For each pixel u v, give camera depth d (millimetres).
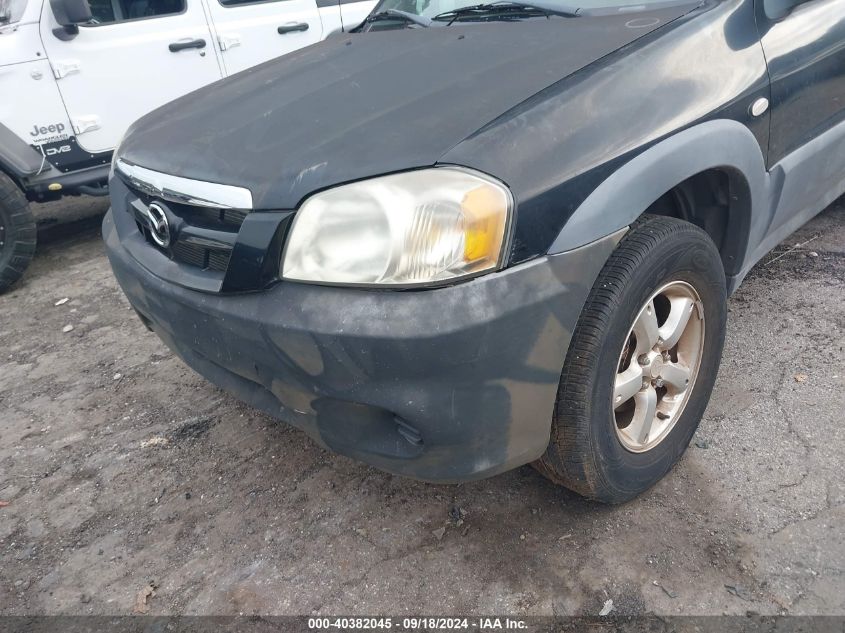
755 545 1846
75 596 1907
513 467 1695
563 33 2025
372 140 1614
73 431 2656
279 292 1552
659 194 1694
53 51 4148
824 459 2105
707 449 2199
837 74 2434
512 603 1757
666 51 1837
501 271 1470
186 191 1757
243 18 4977
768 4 2154
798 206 2596
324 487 2221
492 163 1484
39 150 4195
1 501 2305
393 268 1437
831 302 2928
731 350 2680
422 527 2020
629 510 2004
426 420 1493
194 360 2041
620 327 1669
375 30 2754
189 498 2238
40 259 4633
